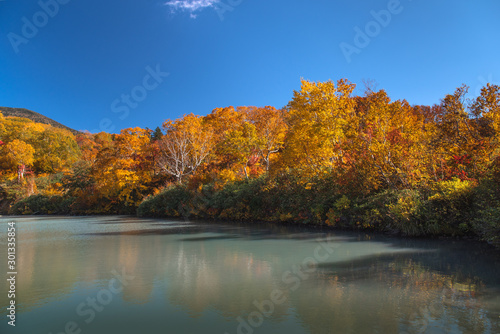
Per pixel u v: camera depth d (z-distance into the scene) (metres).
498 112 13.34
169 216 30.34
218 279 6.74
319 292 5.66
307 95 20.23
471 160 12.88
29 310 5.08
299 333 4.00
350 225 15.18
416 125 19.23
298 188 19.48
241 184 25.95
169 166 37.97
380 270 7.06
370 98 20.16
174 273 7.35
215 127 42.00
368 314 4.56
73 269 7.98
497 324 4.09
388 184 14.54
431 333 3.87
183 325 4.38
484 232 9.50
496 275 6.34
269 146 32.09
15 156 61.56
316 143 20.02
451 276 6.38
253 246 11.13
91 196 40.25
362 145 15.44
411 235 11.97
